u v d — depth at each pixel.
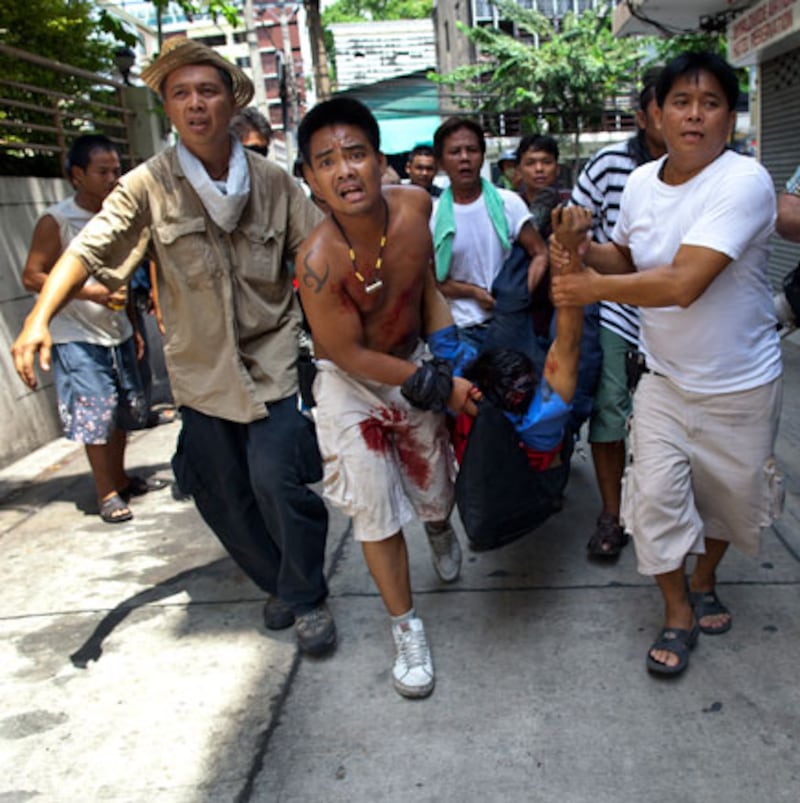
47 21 6.66
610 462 3.25
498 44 17.97
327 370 2.59
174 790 2.21
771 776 2.09
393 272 2.43
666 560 2.46
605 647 2.68
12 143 5.81
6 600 3.38
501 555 3.38
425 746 2.29
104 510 4.18
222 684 2.66
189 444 2.77
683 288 2.13
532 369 2.63
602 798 2.06
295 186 2.74
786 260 8.70
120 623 3.12
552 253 2.26
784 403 5.12
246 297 2.63
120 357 4.14
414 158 5.60
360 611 3.05
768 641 2.65
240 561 2.94
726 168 2.17
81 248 2.48
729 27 9.46
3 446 5.21
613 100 18.61
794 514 3.55
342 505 2.53
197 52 2.43
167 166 2.55
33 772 2.31
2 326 5.27
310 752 2.30
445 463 2.79
